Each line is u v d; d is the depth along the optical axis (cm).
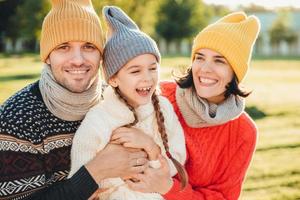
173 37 6506
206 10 7125
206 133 352
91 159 308
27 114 296
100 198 325
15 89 1720
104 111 315
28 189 296
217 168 358
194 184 357
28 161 295
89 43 310
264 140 1084
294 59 5762
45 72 309
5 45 5550
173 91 366
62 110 302
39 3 4550
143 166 316
